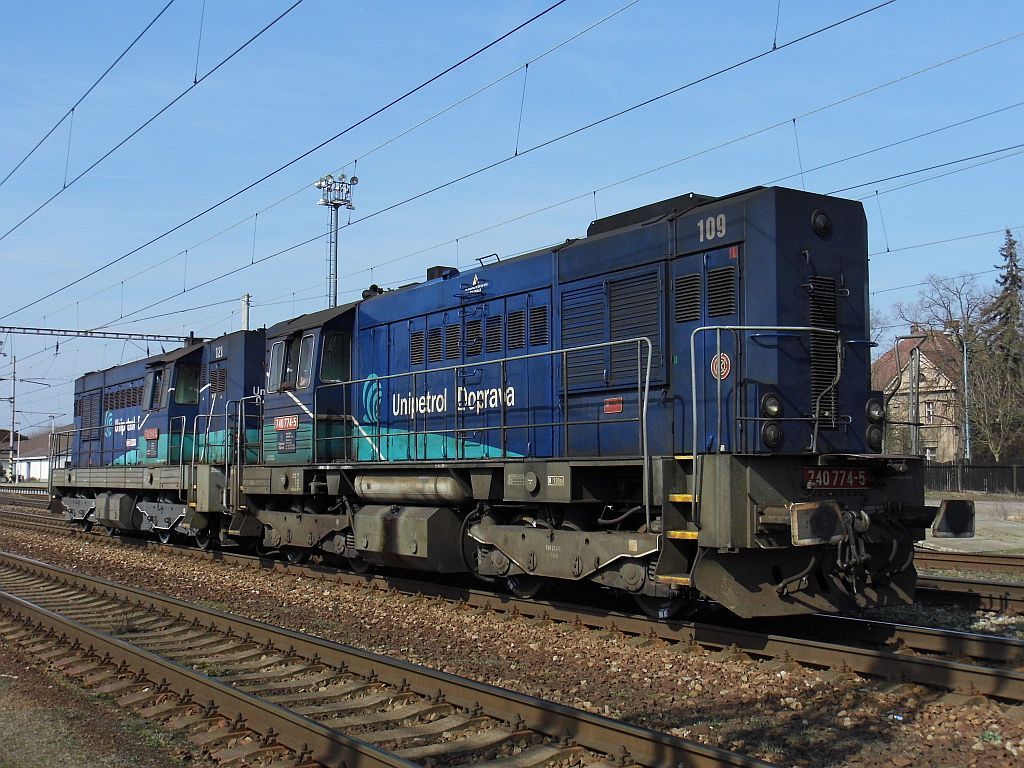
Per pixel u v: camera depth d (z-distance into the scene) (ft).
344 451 50.72
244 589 47.93
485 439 41.09
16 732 23.90
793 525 27.91
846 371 32.50
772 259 31.07
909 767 19.98
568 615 35.68
